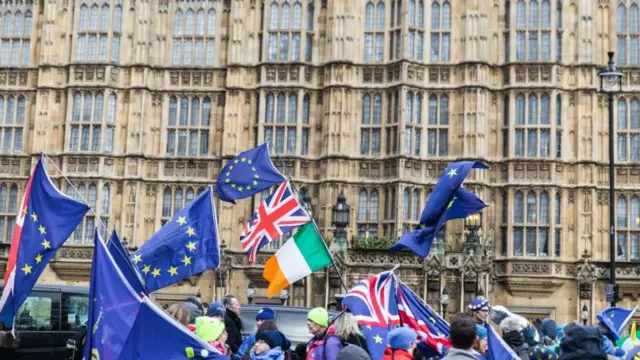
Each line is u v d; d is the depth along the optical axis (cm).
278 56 6469
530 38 6228
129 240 6425
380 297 1797
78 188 6475
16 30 6788
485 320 1938
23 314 2784
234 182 2605
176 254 2017
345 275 5856
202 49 6644
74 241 6425
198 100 6600
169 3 6694
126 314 1423
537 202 6088
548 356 1841
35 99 6694
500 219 6153
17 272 1750
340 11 6388
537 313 6025
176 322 1425
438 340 1783
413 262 5847
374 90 6322
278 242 6294
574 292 6025
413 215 6166
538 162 6103
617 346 2367
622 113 6197
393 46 6328
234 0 6531
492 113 6253
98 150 6481
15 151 6681
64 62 6625
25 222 1767
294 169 6359
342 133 6288
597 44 6241
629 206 6122
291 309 2941
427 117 6256
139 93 6556
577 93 6169
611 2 6269
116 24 6612
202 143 6562
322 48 6462
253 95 6481
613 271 4000
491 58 6281
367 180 6253
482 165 2177
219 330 1589
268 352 1822
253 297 5919
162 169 6538
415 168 6197
